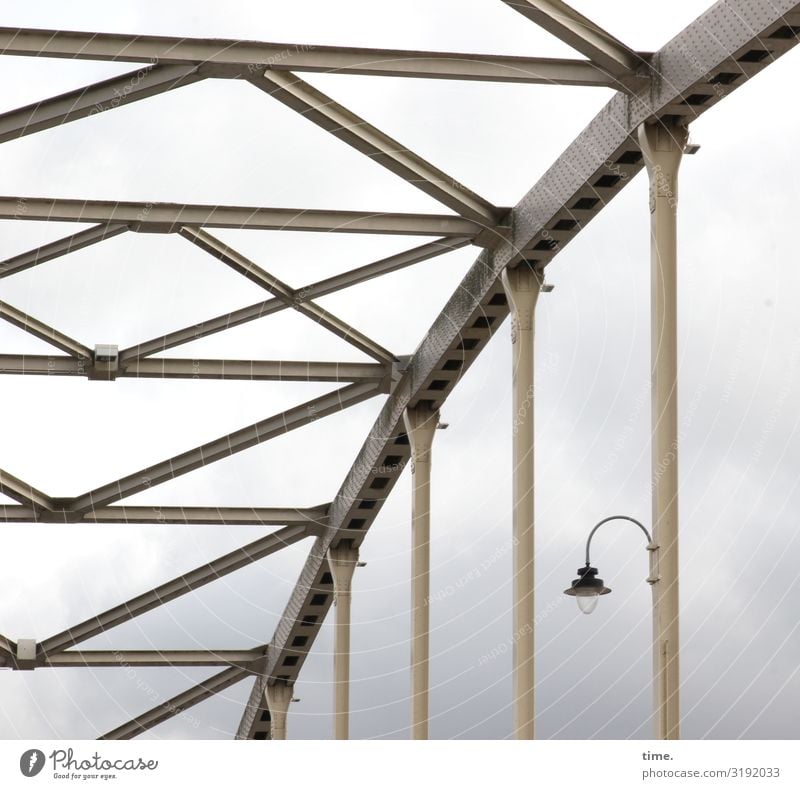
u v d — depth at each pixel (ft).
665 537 190.80
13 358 306.55
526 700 244.83
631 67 213.05
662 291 202.08
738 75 201.67
